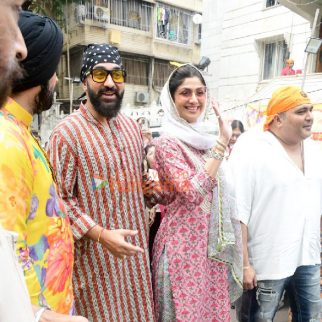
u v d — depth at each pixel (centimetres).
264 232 200
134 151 175
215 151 160
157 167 180
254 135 209
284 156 198
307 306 211
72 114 167
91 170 157
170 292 172
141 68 1501
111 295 161
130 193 169
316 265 208
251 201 202
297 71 666
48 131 952
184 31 1569
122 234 150
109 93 160
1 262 55
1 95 59
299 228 198
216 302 180
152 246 203
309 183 202
